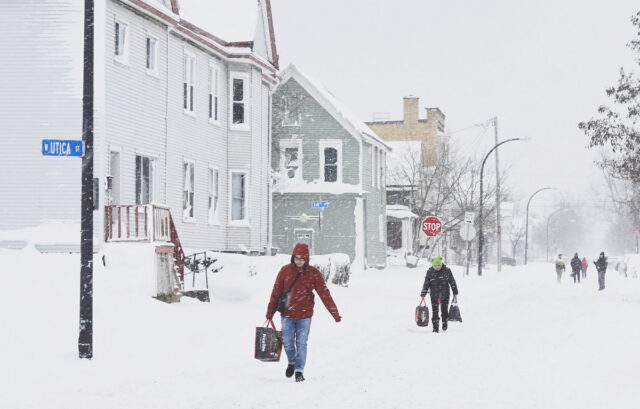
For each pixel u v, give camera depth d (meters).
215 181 61.94
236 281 49.09
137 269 40.38
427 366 24.92
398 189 127.44
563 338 32.28
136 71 49.75
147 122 51.03
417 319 35.81
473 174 120.00
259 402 19.00
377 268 101.56
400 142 146.50
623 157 59.84
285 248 91.88
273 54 69.56
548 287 78.50
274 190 91.50
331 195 91.19
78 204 45.00
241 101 64.62
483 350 28.81
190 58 57.75
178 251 46.69
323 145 91.81
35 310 32.56
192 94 58.06
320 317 40.91
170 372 23.28
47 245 44.53
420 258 116.88
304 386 21.28
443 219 124.50
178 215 55.34
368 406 18.56
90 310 25.30
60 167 45.22
